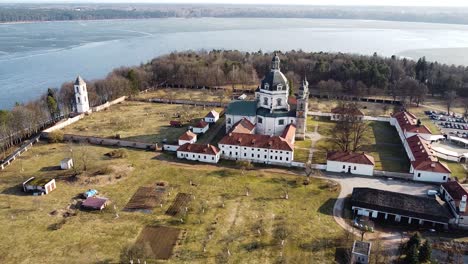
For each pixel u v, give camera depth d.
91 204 126.69
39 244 108.75
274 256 104.12
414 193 137.50
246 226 117.25
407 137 181.12
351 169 152.50
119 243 109.19
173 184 143.38
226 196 134.88
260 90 190.00
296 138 187.12
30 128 195.00
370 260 100.81
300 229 115.56
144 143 177.38
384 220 121.62
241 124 181.00
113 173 150.88
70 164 156.62
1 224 117.44
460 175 151.00
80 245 108.38
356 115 191.38
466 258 103.94
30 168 155.50
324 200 132.38
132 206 128.25
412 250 99.69
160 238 111.44
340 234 113.38
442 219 117.12
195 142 182.62
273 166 159.38
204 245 108.38
